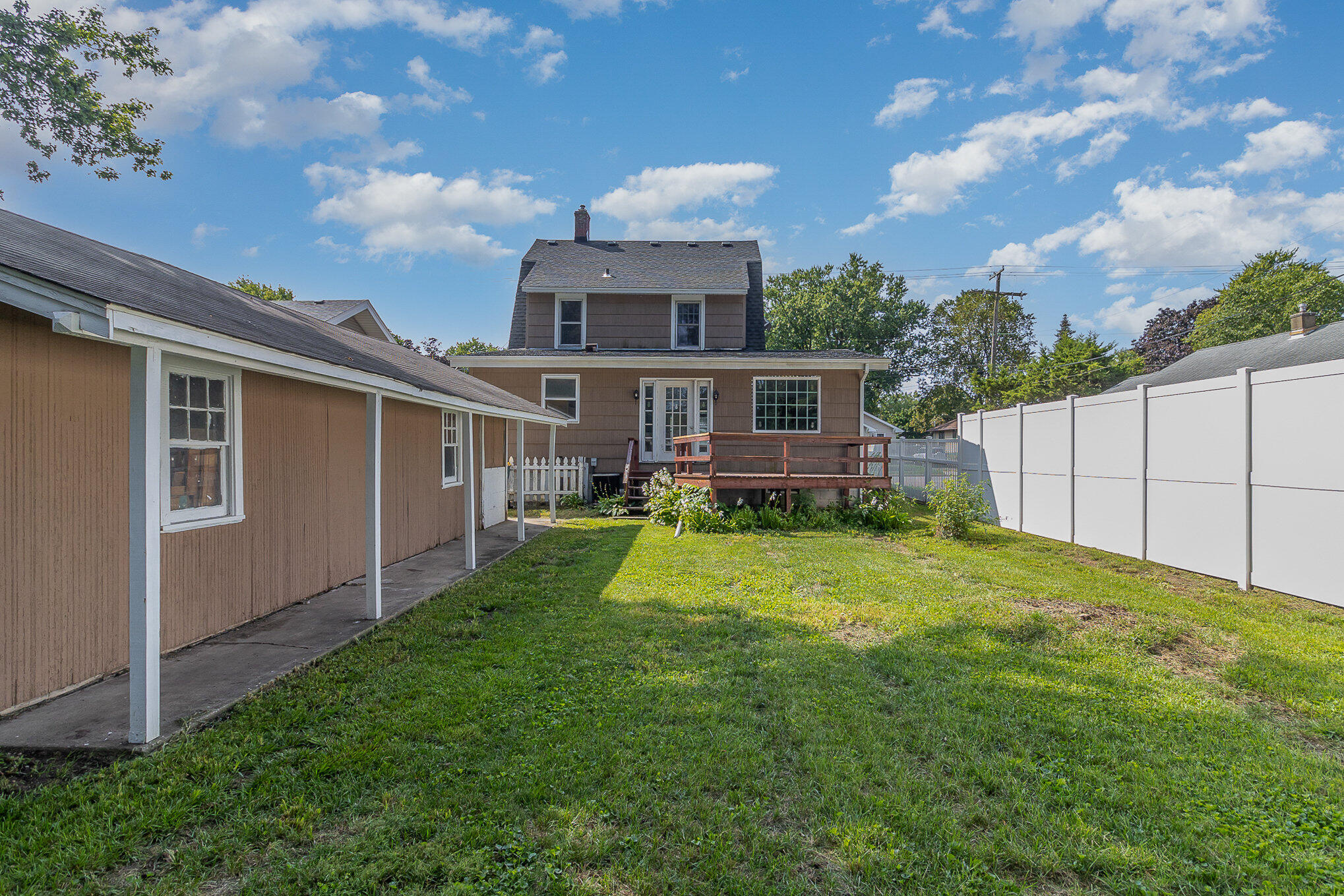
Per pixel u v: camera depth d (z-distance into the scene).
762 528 11.47
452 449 10.41
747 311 19.06
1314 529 6.02
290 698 3.71
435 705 3.59
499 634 5.00
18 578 3.50
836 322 37.69
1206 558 7.31
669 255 19.59
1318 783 2.79
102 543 4.05
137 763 2.90
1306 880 2.18
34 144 9.48
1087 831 2.44
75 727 3.28
